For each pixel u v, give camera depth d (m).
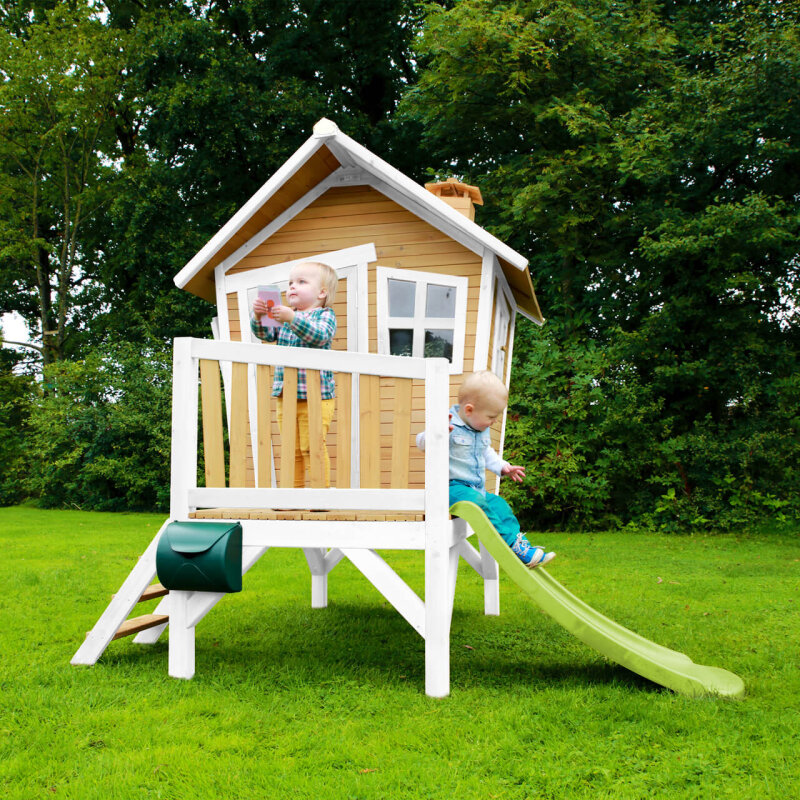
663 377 13.31
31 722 3.30
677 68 14.30
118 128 23.33
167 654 4.60
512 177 14.43
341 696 3.73
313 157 5.43
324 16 18.81
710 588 6.96
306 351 4.10
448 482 4.10
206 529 3.96
